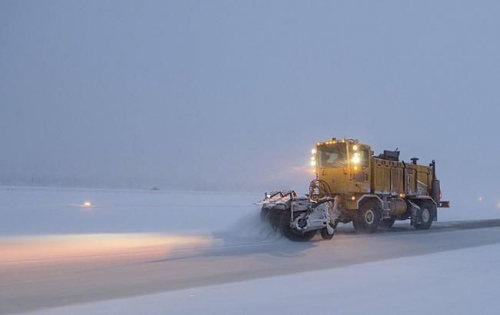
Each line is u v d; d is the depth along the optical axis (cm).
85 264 1134
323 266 1144
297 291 855
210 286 910
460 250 1437
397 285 902
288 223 1609
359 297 802
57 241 1509
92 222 2231
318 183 1911
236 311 715
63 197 4606
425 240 1700
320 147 1945
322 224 1645
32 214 2566
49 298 815
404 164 2173
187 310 725
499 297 802
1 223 2097
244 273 1047
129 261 1180
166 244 1473
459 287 882
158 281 957
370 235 1847
